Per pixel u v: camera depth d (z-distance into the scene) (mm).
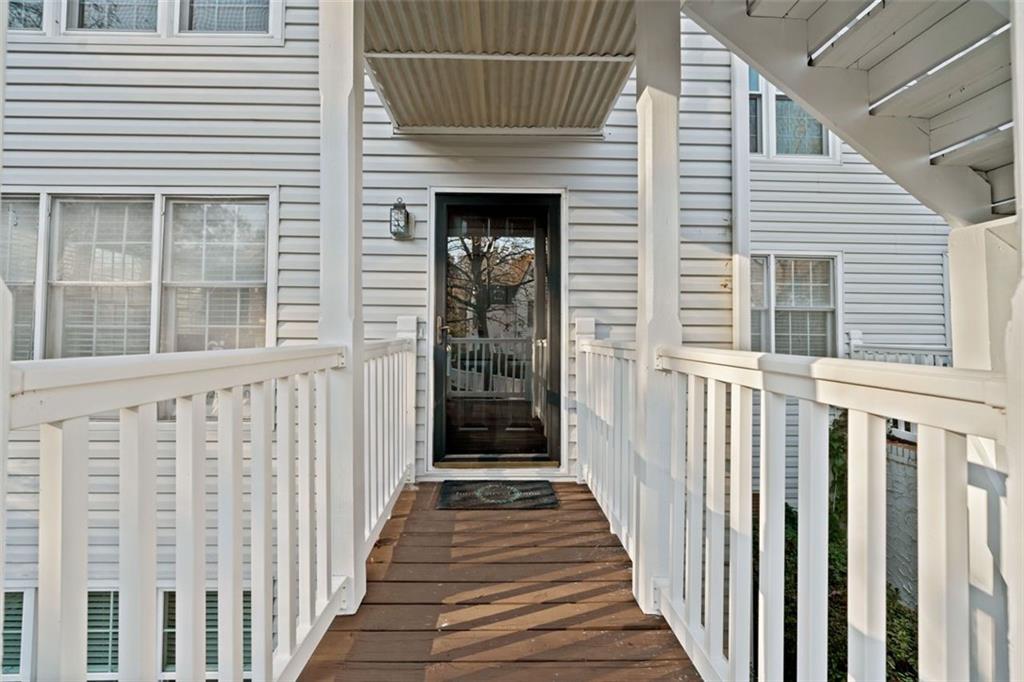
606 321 4211
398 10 2717
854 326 6137
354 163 2178
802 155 6148
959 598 837
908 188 2516
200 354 1153
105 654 3629
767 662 1286
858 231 6152
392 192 4168
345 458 2133
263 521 1447
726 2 2434
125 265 3979
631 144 4234
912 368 883
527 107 3816
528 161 4203
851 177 6152
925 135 2479
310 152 4059
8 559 3590
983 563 1443
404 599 2232
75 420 838
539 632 1996
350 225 2143
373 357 2713
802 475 1181
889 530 4938
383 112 4172
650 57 2186
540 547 2779
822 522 1133
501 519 3207
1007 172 2463
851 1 2178
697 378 1841
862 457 1005
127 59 3998
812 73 2451
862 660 991
